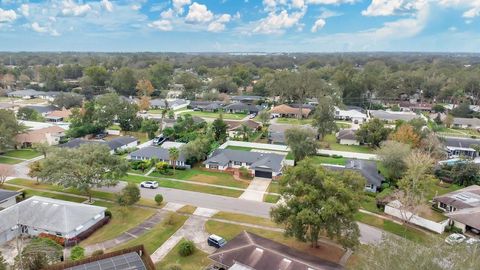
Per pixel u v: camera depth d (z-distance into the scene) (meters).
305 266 32.25
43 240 37.69
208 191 58.66
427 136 76.38
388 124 113.62
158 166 67.50
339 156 79.44
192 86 167.62
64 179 50.03
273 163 67.06
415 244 24.22
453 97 146.25
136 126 98.38
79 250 36.72
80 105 128.12
